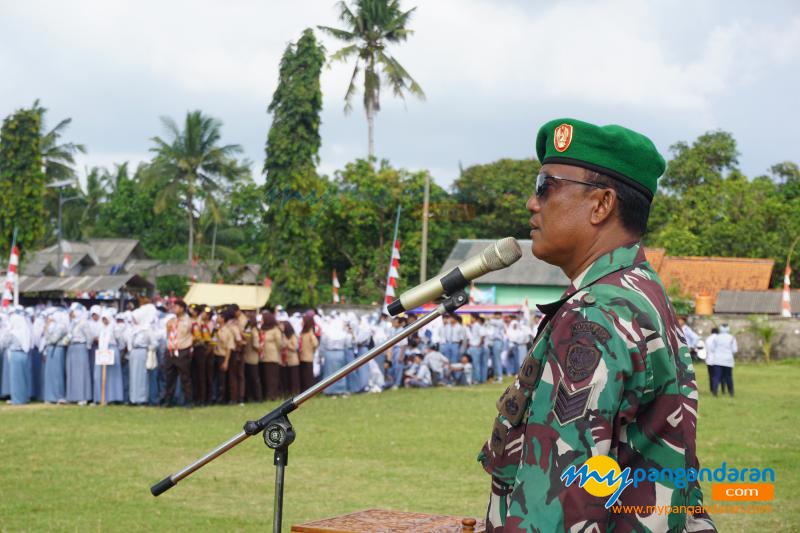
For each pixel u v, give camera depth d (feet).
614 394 6.70
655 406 7.03
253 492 30.76
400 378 76.02
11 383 59.11
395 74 153.58
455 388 76.33
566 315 7.17
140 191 210.59
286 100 109.29
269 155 110.73
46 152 185.47
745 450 40.75
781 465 36.81
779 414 55.98
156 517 26.81
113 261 185.16
